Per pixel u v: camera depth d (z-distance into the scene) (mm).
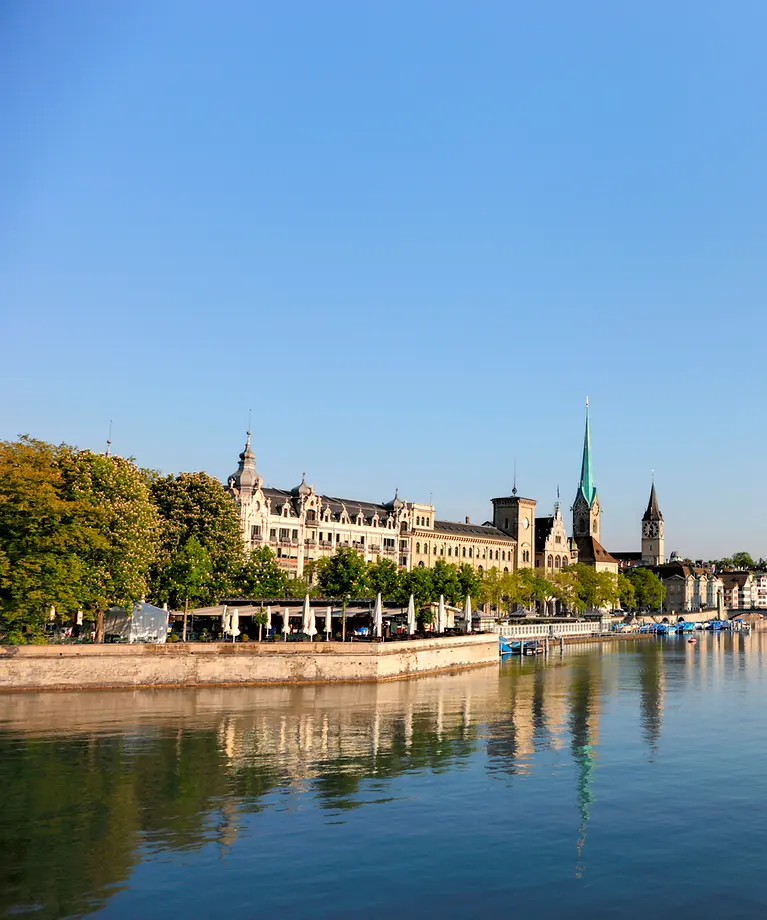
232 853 45250
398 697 93688
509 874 43062
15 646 88500
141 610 104625
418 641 115812
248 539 179375
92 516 95562
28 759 62375
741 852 46219
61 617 102188
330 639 116875
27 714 77875
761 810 53312
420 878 42469
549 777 60406
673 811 53031
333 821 50281
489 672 129625
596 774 61438
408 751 67188
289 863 44062
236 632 107125
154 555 106312
